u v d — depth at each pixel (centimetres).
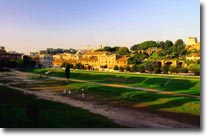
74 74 18475
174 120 5875
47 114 5644
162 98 8344
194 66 19050
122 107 7356
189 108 7006
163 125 5400
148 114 6475
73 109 6844
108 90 10319
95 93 10050
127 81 14012
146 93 9275
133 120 5809
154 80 12731
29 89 11294
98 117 5928
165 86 11594
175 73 18025
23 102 7556
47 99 8419
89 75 17112
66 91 10644
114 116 6156
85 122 5319
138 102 8031
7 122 4400
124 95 9238
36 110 4991
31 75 19675
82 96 9381
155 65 19525
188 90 10356
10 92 9494
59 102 7856
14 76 18362
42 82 14288
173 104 7550
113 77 15400
